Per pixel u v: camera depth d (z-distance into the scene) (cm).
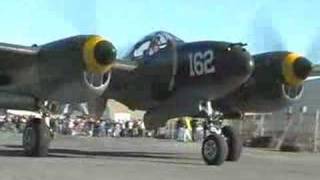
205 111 1628
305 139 3484
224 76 1523
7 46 1432
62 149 2169
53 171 1180
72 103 1511
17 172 1142
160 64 1647
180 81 1625
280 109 1758
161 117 1745
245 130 3769
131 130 5103
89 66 1400
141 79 1694
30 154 1552
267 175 1305
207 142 1546
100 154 1928
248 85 1711
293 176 1318
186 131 3878
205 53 1559
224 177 1217
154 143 3403
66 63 1417
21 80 1508
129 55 1752
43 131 1544
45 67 1454
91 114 1920
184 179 1148
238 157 1678
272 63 1669
